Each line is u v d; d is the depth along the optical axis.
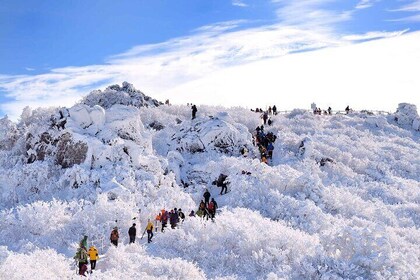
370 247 17.39
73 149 28.62
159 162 29.84
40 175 28.30
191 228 21.77
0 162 31.03
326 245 18.55
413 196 32.38
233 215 22.89
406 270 16.58
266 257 18.59
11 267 15.93
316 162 35.41
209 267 18.84
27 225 21.88
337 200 27.72
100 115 30.73
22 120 43.56
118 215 22.89
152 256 19.05
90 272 17.75
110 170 27.52
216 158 34.19
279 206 25.44
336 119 54.31
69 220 22.38
